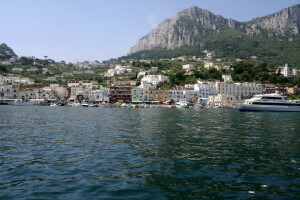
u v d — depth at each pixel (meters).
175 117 72.44
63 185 16.30
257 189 15.92
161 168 20.08
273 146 29.27
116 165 20.83
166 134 37.91
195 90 199.75
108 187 16.02
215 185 16.53
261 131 42.59
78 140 32.34
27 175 18.14
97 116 74.44
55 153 24.89
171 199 14.34
